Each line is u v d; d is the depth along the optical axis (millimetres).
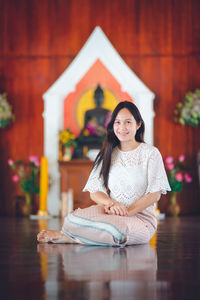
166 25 6922
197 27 6918
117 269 1840
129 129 2748
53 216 6418
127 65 6871
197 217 6176
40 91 6914
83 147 6758
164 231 3990
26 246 2660
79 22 6949
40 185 6262
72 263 1992
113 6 6945
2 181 6828
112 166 2822
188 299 1372
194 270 1836
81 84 6938
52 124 6781
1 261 2068
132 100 6902
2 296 1407
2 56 6934
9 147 6855
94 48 6840
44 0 6965
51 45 6949
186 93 6871
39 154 6832
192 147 6832
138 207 2682
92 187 2834
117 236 2564
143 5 6930
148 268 1874
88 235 2646
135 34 6926
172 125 6840
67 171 6547
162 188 2736
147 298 1382
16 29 6957
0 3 6965
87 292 1449
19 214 6664
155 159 2754
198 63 6898
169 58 6906
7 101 6895
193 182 6816
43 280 1627
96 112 6820
